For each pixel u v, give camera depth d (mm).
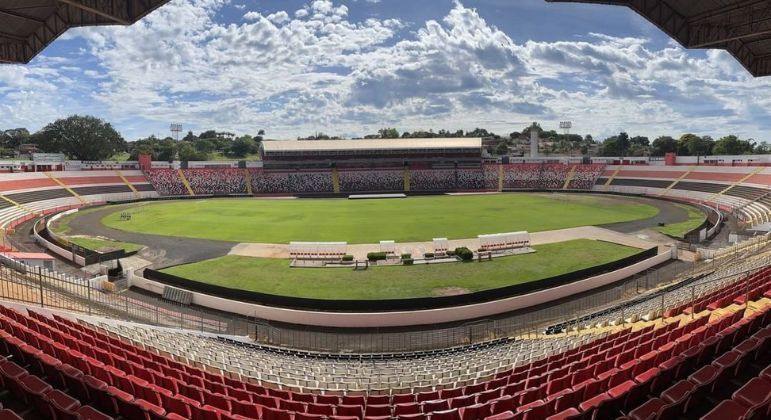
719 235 48281
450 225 55469
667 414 8398
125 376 11938
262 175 105000
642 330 16594
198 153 161875
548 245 43312
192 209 72562
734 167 81562
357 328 26031
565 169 107375
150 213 67625
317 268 36281
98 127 126875
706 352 11758
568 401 10133
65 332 16219
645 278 33812
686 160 95375
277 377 15320
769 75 27375
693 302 19047
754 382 8898
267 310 27250
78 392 10594
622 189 93438
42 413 9102
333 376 16281
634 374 11430
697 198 77312
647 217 60250
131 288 32094
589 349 14836
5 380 9758
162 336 19734
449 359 19266
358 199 88250
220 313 28125
